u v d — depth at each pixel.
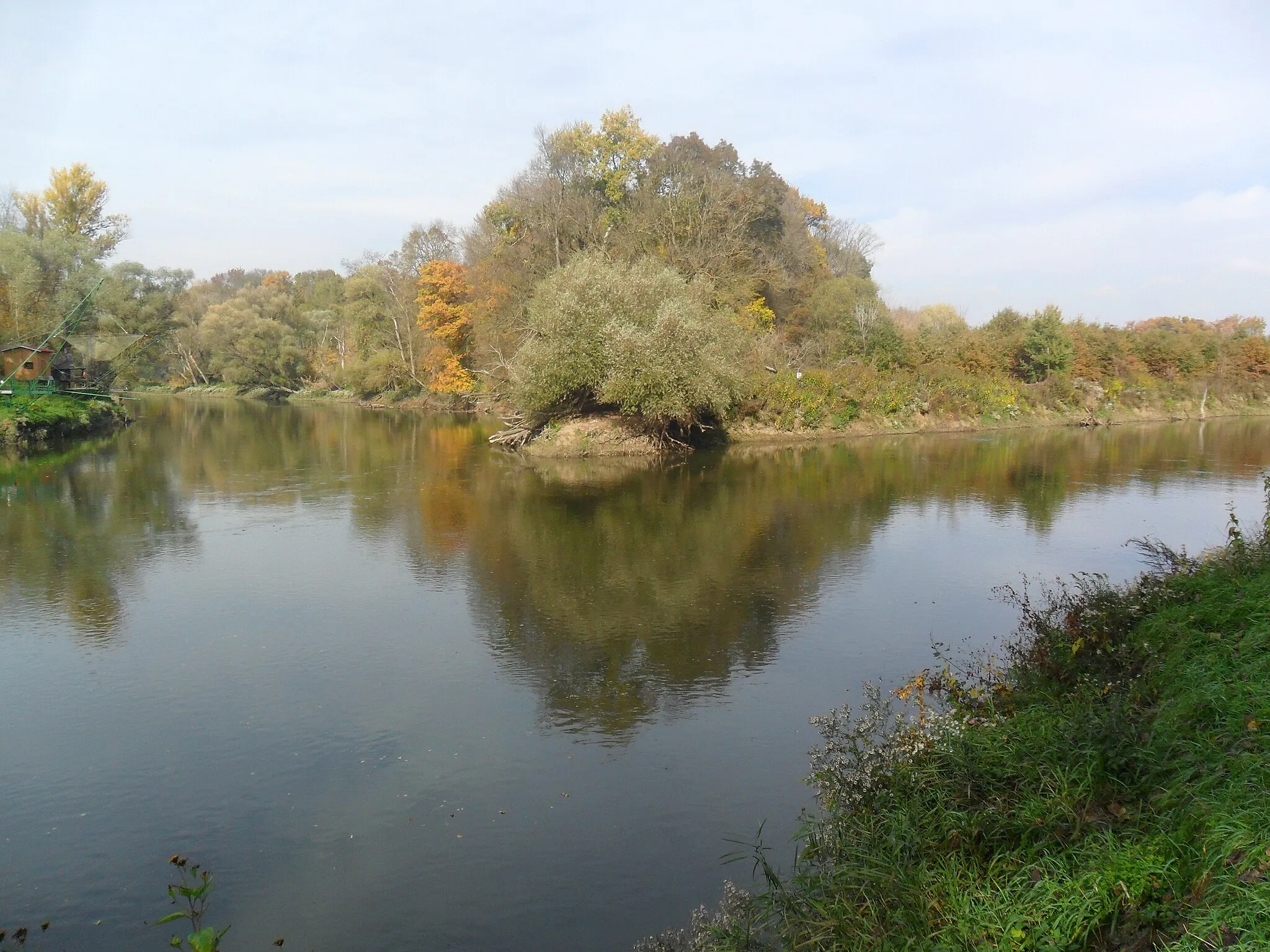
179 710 9.79
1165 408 55.09
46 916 6.29
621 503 22.81
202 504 22.41
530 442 35.75
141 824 7.50
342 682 10.56
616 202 51.84
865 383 44.59
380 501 23.00
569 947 5.88
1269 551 9.62
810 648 11.70
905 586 14.72
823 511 21.58
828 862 6.05
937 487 25.62
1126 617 8.90
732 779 8.12
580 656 11.45
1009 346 55.38
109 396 47.34
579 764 8.48
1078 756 5.96
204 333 77.38
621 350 31.92
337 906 6.38
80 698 10.10
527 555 16.94
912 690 9.31
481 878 6.68
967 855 5.42
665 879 6.60
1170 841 4.57
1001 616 13.01
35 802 7.84
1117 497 23.67
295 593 14.35
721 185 48.06
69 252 45.41
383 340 68.62
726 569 15.87
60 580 15.09
